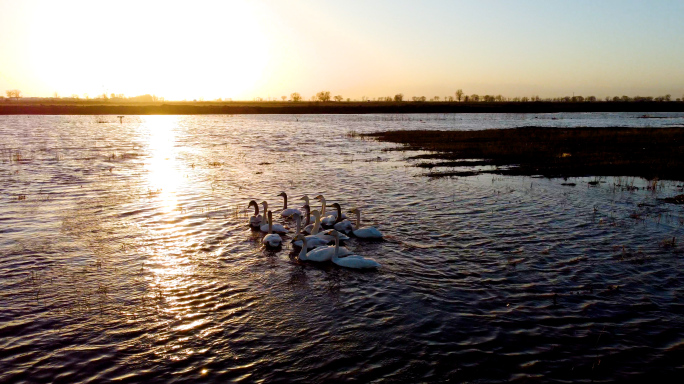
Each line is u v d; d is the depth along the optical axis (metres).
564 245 17.11
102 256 15.84
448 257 15.98
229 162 37.34
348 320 11.88
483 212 21.64
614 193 25.50
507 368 9.96
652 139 49.88
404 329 11.45
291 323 11.73
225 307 12.51
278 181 29.09
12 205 22.22
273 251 16.61
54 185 27.00
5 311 12.09
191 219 20.19
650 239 17.75
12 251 16.14
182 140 56.66
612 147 43.91
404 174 31.80
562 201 23.72
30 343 10.75
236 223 19.75
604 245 17.11
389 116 120.75
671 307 12.50
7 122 89.81
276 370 9.91
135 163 36.16
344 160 38.75
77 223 19.38
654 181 27.78
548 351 10.55
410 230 18.95
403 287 13.70
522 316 12.05
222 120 105.25
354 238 17.98
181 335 11.18
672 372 9.80
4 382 9.41
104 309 12.30
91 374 9.73
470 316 12.06
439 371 9.88
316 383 9.50
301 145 51.03
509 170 33.03
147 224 19.41
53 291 13.23
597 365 10.02
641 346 10.73
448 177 30.56
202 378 9.64
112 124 87.19
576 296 13.11
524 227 19.30
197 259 15.73
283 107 159.88
